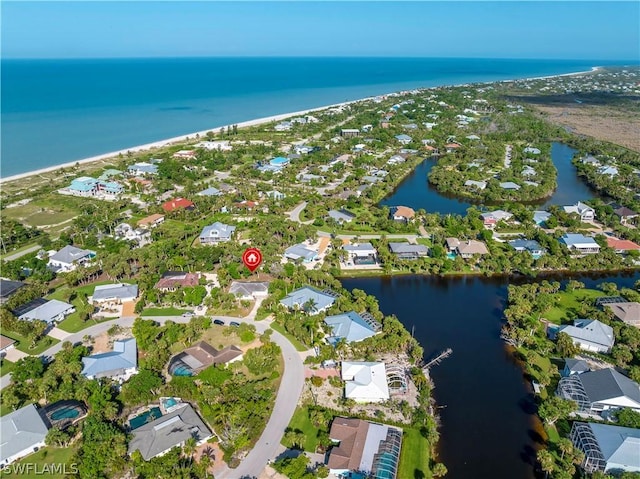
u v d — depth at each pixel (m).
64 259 173.25
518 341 128.62
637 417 98.06
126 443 93.19
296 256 175.75
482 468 92.69
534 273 166.50
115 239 195.12
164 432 94.25
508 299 150.50
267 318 140.88
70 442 96.75
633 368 112.00
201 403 103.69
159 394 108.94
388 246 187.00
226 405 102.44
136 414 103.88
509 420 104.50
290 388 111.38
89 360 117.06
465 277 168.88
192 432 95.69
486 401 110.06
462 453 96.25
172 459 89.31
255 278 162.50
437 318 144.12
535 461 94.38
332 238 197.25
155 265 167.38
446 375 118.75
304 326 131.88
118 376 115.00
